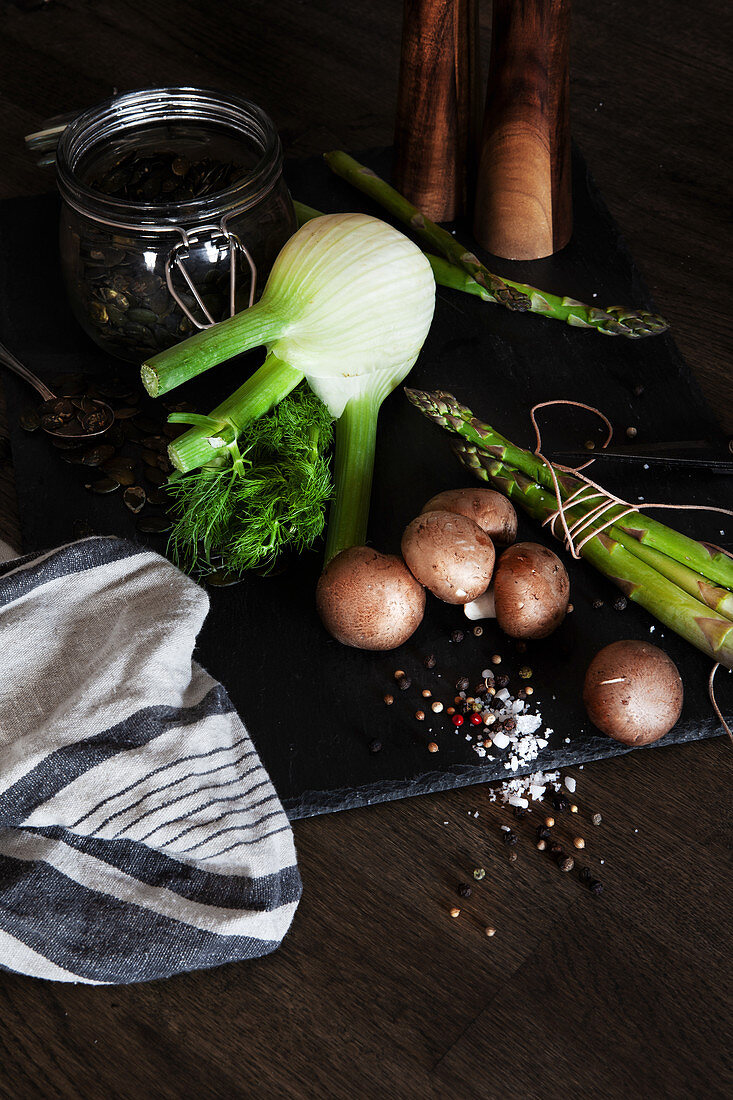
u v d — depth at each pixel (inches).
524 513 39.2
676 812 35.8
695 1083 33.3
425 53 41.6
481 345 42.2
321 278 38.7
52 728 34.4
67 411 40.5
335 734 36.5
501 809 35.9
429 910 34.9
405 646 37.5
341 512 38.5
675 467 39.8
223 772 35.1
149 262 39.4
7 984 34.2
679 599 37.0
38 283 43.5
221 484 38.0
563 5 39.9
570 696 36.9
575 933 34.6
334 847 35.5
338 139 46.8
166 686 35.2
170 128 41.8
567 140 42.3
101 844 34.5
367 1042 33.7
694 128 47.1
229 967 34.4
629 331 41.5
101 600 36.0
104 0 50.8
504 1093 33.3
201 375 41.4
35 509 39.3
